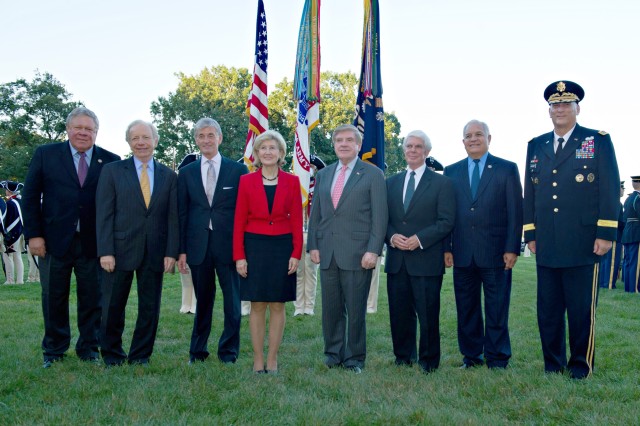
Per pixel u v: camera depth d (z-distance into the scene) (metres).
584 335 4.66
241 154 43.09
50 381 4.36
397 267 4.99
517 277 13.40
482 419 3.52
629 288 11.22
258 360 4.81
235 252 4.79
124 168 4.98
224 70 52.34
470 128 5.12
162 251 5.04
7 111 48.50
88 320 5.23
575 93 4.74
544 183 4.84
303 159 7.59
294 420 3.50
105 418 3.53
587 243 4.64
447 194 4.95
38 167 5.02
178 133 45.41
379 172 5.02
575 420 3.54
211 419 3.47
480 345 5.16
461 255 5.04
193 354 5.19
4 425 3.39
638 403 3.83
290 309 8.44
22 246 12.89
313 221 5.21
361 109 7.63
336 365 5.05
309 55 7.61
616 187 4.56
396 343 5.16
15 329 6.70
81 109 5.05
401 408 3.73
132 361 5.02
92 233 5.11
